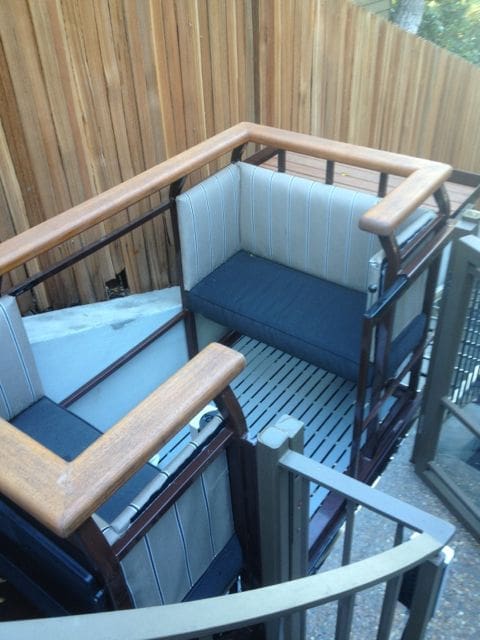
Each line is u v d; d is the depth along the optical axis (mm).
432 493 1995
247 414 2385
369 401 1980
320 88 3285
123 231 2039
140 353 2354
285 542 1311
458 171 2592
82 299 2502
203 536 1322
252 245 2465
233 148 2250
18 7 1939
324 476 1100
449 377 1758
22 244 1697
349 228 2135
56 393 2230
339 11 3105
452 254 1587
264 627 1391
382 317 1755
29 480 936
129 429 1018
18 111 2066
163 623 739
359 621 1663
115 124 2355
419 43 3697
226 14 2590
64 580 1139
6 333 1610
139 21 2266
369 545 1878
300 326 2076
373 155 2045
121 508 1373
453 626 1646
